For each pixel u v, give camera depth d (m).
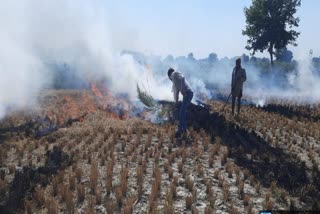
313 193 6.52
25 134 9.88
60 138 9.37
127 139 8.94
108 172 6.76
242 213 5.75
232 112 12.33
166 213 5.54
